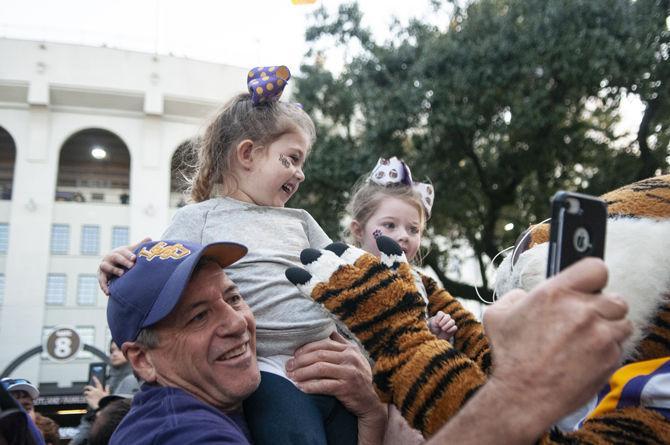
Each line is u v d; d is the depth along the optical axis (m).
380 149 9.78
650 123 8.82
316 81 11.67
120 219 21.75
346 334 1.84
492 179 10.18
